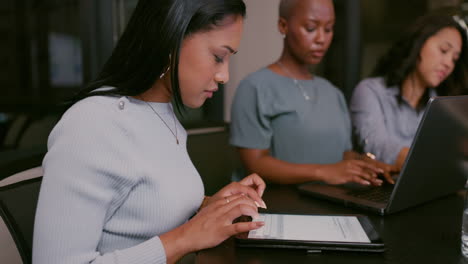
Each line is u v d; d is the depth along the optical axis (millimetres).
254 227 694
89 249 659
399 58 1812
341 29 2688
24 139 2838
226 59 776
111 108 747
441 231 827
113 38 2461
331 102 1549
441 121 834
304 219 845
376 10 2586
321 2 1355
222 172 1560
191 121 1736
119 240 764
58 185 642
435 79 1725
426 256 703
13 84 14492
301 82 1498
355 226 805
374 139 1741
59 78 9625
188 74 750
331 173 1237
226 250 720
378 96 1832
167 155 828
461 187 1099
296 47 1422
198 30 723
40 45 8766
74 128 684
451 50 1688
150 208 767
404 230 834
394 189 895
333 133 1499
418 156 858
